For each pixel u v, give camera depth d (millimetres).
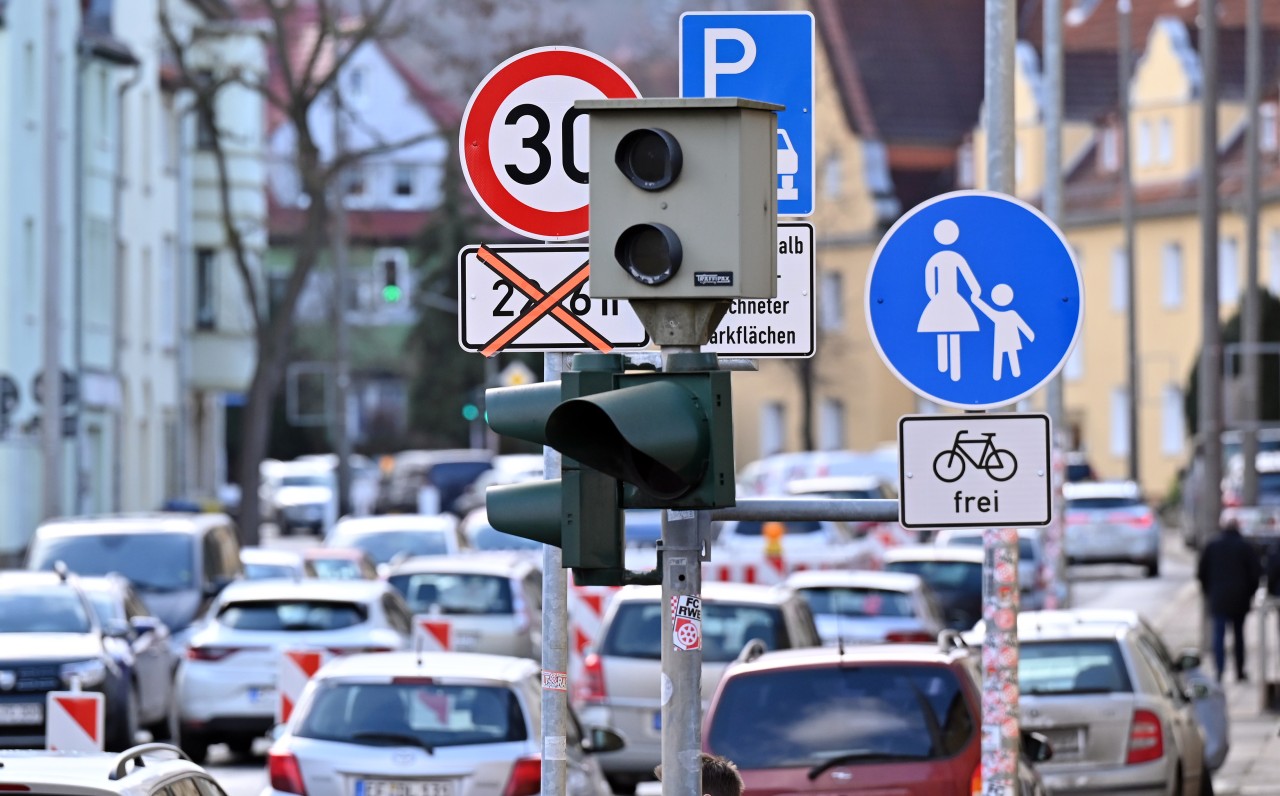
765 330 27500
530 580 85688
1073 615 50500
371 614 68250
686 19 28156
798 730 37000
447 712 41344
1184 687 57000
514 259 26500
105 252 174750
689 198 21016
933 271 26281
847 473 174625
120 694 65312
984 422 25953
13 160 151625
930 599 71438
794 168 28000
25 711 63906
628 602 59906
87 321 170125
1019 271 26250
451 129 149500
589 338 26453
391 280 186375
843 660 37594
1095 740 45906
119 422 177500
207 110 153000
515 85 26500
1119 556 150250
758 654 40938
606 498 21094
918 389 26234
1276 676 85188
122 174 180750
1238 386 113375
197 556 87062
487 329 26484
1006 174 30375
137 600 77500
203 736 67562
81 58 162000
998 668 28875
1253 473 113250
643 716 58625
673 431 20391
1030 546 107562
